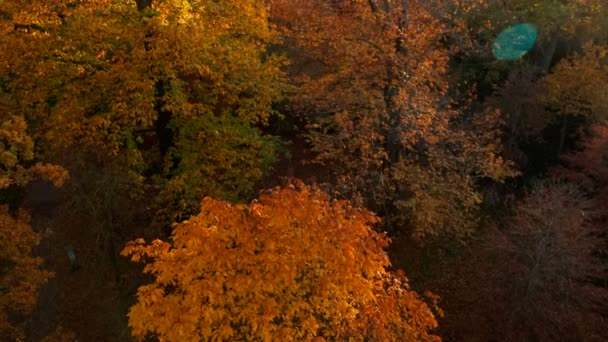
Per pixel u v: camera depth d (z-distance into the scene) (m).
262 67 15.74
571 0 22.62
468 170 16.09
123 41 13.67
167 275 7.11
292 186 8.29
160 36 12.46
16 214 14.27
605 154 15.84
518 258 12.71
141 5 13.56
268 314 6.59
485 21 21.61
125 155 13.95
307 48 19.06
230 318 6.74
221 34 14.87
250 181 15.88
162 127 14.99
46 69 12.41
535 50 25.00
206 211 7.81
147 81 12.44
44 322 11.26
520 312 11.97
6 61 12.16
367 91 16.41
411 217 16.41
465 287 15.05
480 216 18.84
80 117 12.79
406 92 15.27
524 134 21.25
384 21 15.80
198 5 14.30
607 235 14.30
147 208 14.97
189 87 15.40
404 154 17.22
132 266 15.89
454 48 17.06
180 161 14.95
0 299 8.99
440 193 15.82
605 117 18.55
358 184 16.53
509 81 21.31
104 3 12.59
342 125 15.73
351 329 7.36
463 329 13.51
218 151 14.76
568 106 19.17
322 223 7.76
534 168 20.73
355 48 16.12
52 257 14.09
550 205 12.48
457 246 17.17
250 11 15.78
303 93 18.45
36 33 12.22
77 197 13.36
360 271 7.90
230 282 6.93
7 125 9.21
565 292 11.77
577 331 11.41
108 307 14.44
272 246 7.20
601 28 23.12
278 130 23.91
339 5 18.56
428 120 14.92
